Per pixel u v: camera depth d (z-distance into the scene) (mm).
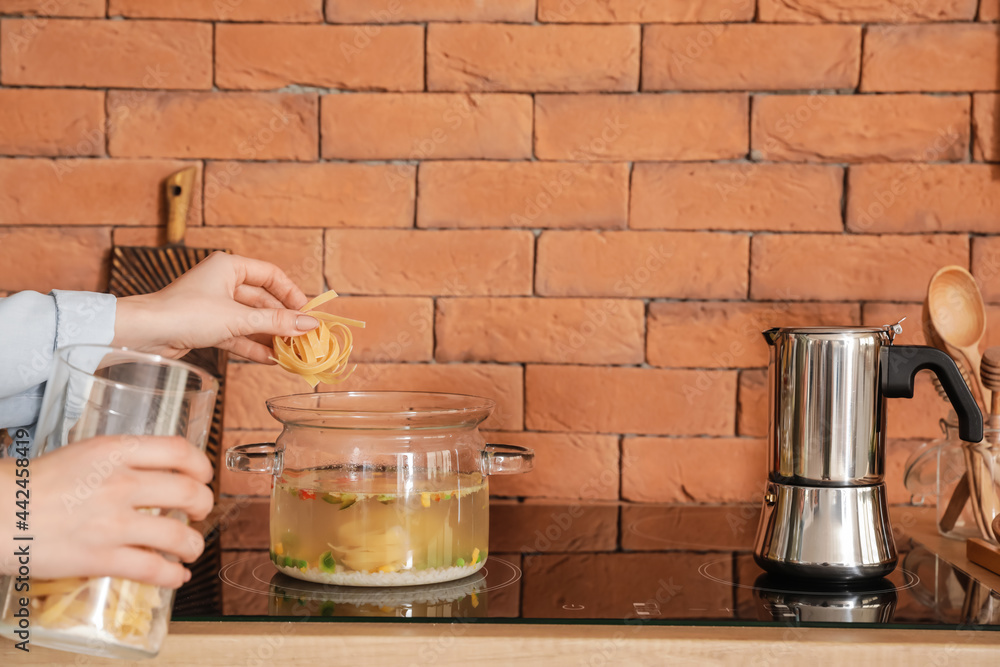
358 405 977
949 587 866
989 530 963
